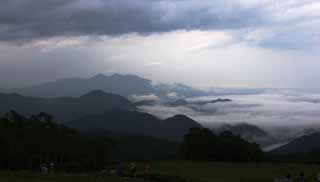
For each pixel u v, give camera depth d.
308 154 158.00
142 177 79.88
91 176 74.75
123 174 81.31
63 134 130.38
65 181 65.50
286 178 81.19
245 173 98.00
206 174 92.94
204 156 157.88
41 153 112.50
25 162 104.38
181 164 122.50
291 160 159.25
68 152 116.06
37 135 121.12
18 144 110.88
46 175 73.94
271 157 167.12
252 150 157.00
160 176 81.44
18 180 64.56
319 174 84.38
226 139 161.12
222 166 118.88
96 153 118.88
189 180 79.25
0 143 109.00
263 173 99.12
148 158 158.25
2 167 101.25
